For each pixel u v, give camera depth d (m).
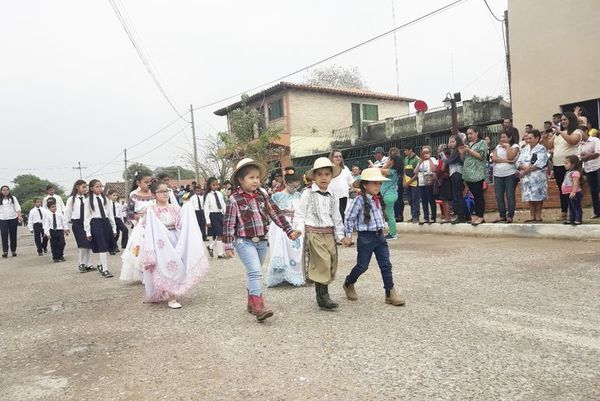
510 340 3.94
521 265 6.77
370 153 25.23
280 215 5.24
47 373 3.91
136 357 4.15
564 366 3.38
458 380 3.25
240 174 5.10
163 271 5.90
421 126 23.23
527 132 9.33
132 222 7.53
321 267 5.21
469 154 9.95
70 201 9.82
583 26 13.15
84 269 9.84
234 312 5.43
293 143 27.36
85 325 5.32
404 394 3.09
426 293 5.63
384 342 4.08
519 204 11.77
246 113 27.45
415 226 11.38
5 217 13.96
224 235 5.04
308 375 3.49
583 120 10.19
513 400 2.93
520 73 14.54
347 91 29.05
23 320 5.75
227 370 3.69
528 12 14.26
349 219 5.29
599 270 6.14
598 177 8.95
